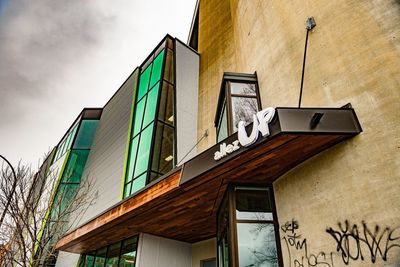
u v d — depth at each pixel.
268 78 6.86
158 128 10.80
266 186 5.65
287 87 6.00
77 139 18.33
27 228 8.88
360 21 4.91
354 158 4.01
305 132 3.95
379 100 4.06
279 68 6.48
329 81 4.96
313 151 4.58
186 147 11.20
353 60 4.70
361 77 4.45
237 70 10.08
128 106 14.53
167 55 13.38
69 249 11.07
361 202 3.71
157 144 10.40
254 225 5.09
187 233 8.95
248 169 5.07
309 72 5.48
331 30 5.37
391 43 4.28
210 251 9.12
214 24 15.66
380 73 4.22
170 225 8.22
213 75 13.12
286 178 5.17
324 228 4.06
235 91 7.24
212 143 10.67
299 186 4.77
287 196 5.02
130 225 8.14
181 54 14.15
